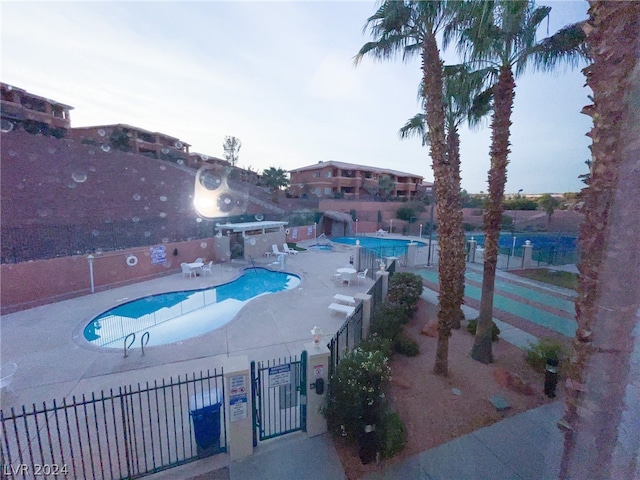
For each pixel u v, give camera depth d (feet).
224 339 21.47
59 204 61.87
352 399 11.69
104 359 18.85
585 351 6.36
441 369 16.66
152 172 94.68
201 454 11.48
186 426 13.09
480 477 10.37
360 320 20.18
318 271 44.50
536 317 24.95
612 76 5.75
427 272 45.47
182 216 75.77
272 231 60.95
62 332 23.03
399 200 133.39
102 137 113.19
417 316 26.23
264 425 13.21
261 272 46.01
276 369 12.29
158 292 33.81
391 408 13.75
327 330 23.07
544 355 16.96
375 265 42.04
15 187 60.18
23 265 28.27
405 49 17.52
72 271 32.01
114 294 33.09
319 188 140.67
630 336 5.48
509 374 16.34
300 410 13.01
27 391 15.56
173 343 20.86
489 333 18.28
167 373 17.29
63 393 15.39
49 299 29.86
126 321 28.40
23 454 11.44
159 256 41.32
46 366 17.99
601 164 6.01
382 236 93.86
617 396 5.64
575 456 6.50
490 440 12.05
